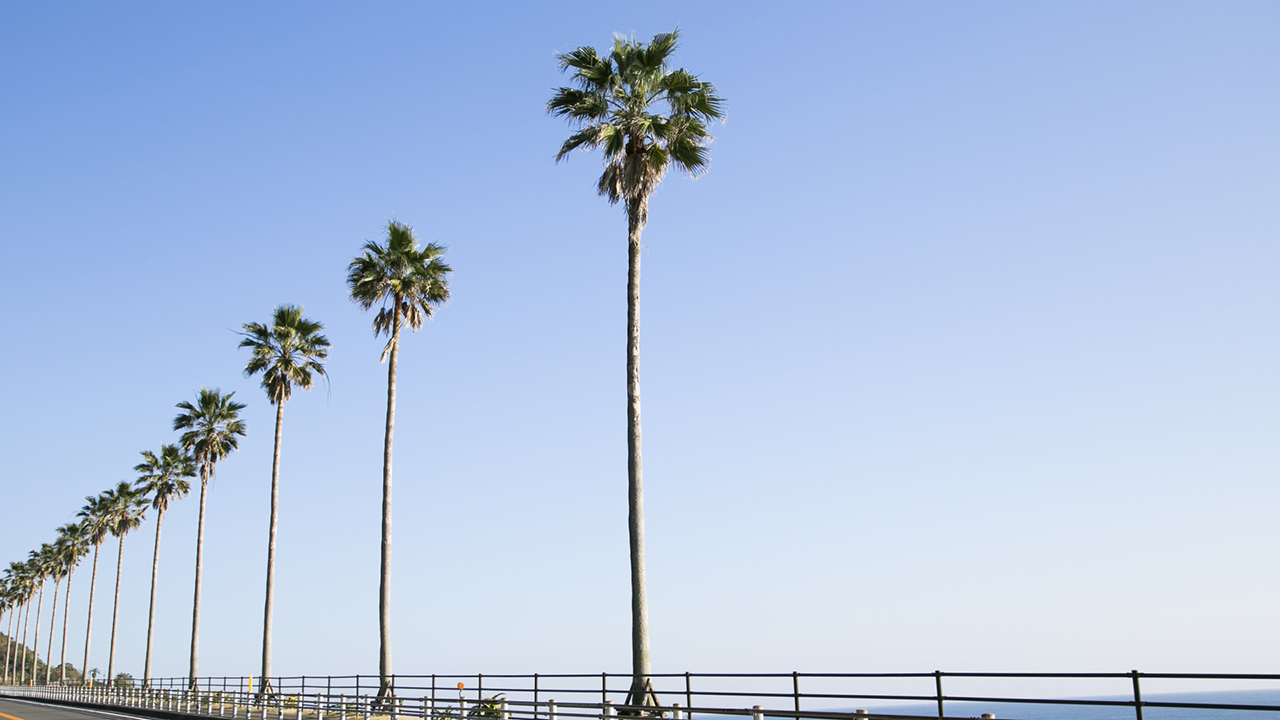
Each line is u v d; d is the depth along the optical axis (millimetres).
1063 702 12805
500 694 26984
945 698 14461
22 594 163875
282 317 54656
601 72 26453
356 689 32844
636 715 21312
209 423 65438
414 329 43531
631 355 25484
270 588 48781
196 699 44812
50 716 44156
